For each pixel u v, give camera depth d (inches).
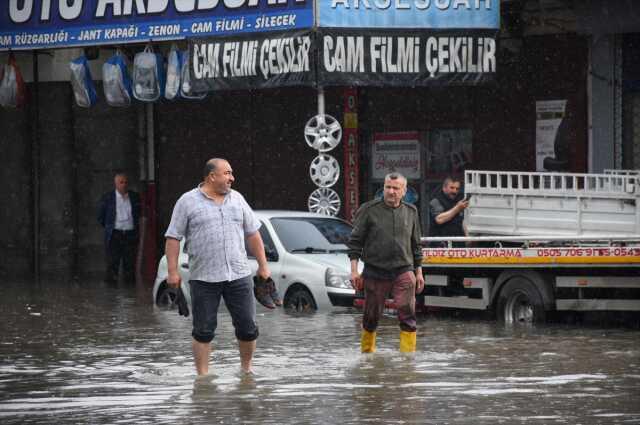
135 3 1863.9
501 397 772.0
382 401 759.7
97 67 2220.7
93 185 2258.9
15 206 2295.8
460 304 1363.2
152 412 732.7
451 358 979.3
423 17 1710.1
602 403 747.4
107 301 1658.5
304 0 1697.8
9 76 2076.8
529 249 1272.1
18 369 956.6
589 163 1823.3
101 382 872.9
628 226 1261.1
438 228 1424.7
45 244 2274.9
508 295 1309.1
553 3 1819.6
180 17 1817.2
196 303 888.9
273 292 911.7
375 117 2043.6
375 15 1702.8
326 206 1733.5
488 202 1382.9
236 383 847.7
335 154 2098.9
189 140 2241.6
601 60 1800.0
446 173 1991.9
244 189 2204.7
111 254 2075.5
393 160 2037.4
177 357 1019.9
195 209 885.8
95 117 2250.2
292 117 2156.7
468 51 1722.4
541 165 1884.8
